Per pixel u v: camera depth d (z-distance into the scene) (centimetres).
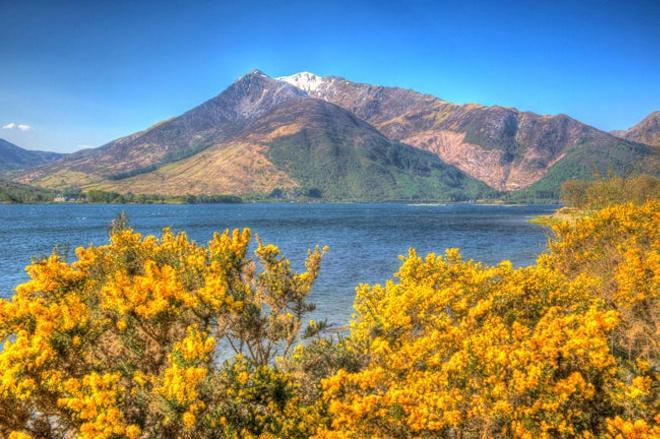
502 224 11925
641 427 751
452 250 1452
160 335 1003
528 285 1309
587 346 859
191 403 803
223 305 1063
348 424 831
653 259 1420
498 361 840
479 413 836
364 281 3769
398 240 7588
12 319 882
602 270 1902
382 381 930
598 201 3566
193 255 1160
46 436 848
